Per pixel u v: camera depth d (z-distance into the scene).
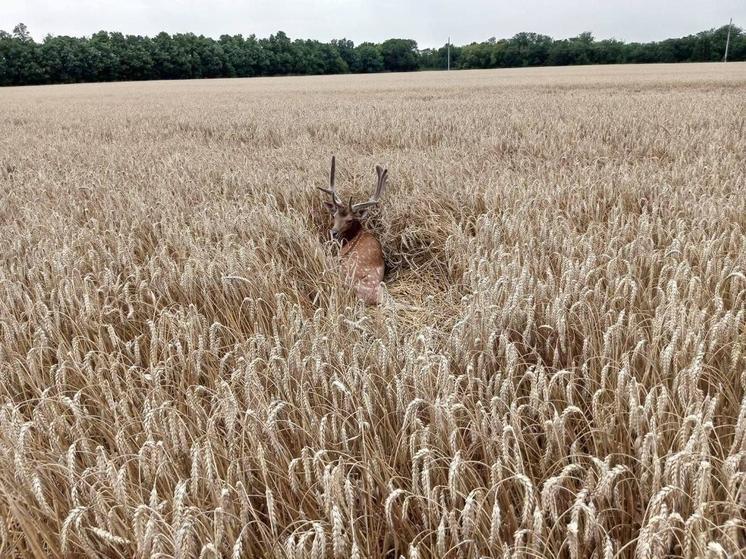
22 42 72.94
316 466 2.15
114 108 23.20
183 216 5.80
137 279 4.09
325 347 3.10
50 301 3.97
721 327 2.76
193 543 1.96
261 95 30.50
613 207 5.49
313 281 4.63
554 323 3.26
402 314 4.71
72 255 4.62
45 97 35.59
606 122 12.02
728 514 1.95
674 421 2.34
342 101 23.02
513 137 10.98
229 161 9.06
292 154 9.72
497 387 2.71
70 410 2.98
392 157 8.76
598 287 3.47
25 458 2.26
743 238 3.94
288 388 2.77
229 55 80.50
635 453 2.31
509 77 44.94
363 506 2.21
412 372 2.77
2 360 3.30
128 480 2.33
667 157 8.65
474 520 1.99
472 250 4.94
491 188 6.32
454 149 9.59
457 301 4.64
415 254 5.76
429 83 39.97
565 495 2.28
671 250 3.83
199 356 3.10
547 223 4.98
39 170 9.19
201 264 4.22
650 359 2.72
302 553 1.89
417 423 2.44
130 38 78.38
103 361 3.14
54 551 2.05
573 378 2.74
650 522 1.66
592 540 2.02
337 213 5.34
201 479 2.29
